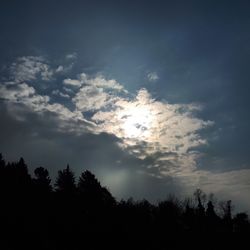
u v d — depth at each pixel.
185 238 109.00
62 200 100.38
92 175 108.19
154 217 113.00
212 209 121.62
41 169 107.44
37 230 84.25
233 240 115.31
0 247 71.88
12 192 95.44
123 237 96.19
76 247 83.31
